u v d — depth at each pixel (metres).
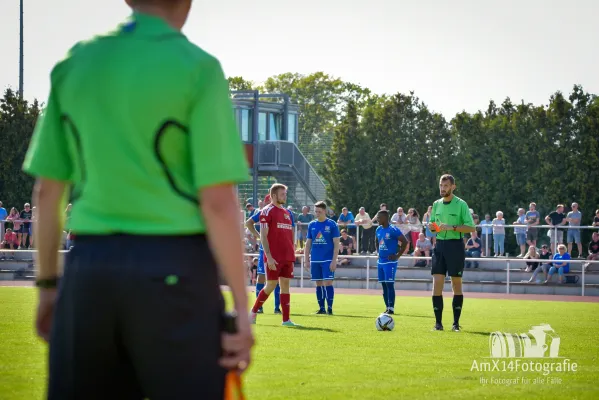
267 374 9.13
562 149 46.53
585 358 10.98
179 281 3.07
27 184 54.28
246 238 33.88
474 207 48.50
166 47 3.12
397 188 52.22
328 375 9.12
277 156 57.31
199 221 3.18
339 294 31.12
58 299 3.21
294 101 99.38
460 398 7.75
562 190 46.31
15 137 54.22
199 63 3.11
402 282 35.03
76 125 3.17
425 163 51.72
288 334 14.07
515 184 47.38
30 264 38.66
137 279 3.05
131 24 3.21
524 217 34.78
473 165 48.84
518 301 27.03
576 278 32.50
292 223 16.39
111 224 3.13
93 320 3.11
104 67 3.11
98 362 3.17
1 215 39.59
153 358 3.07
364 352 11.41
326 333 14.35
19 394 7.75
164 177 3.12
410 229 36.00
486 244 34.75
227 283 3.17
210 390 3.09
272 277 16.22
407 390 8.16
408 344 12.53
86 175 3.18
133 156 3.10
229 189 3.13
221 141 3.10
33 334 13.23
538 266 32.91
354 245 37.16
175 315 3.06
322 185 58.53
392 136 52.56
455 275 15.27
